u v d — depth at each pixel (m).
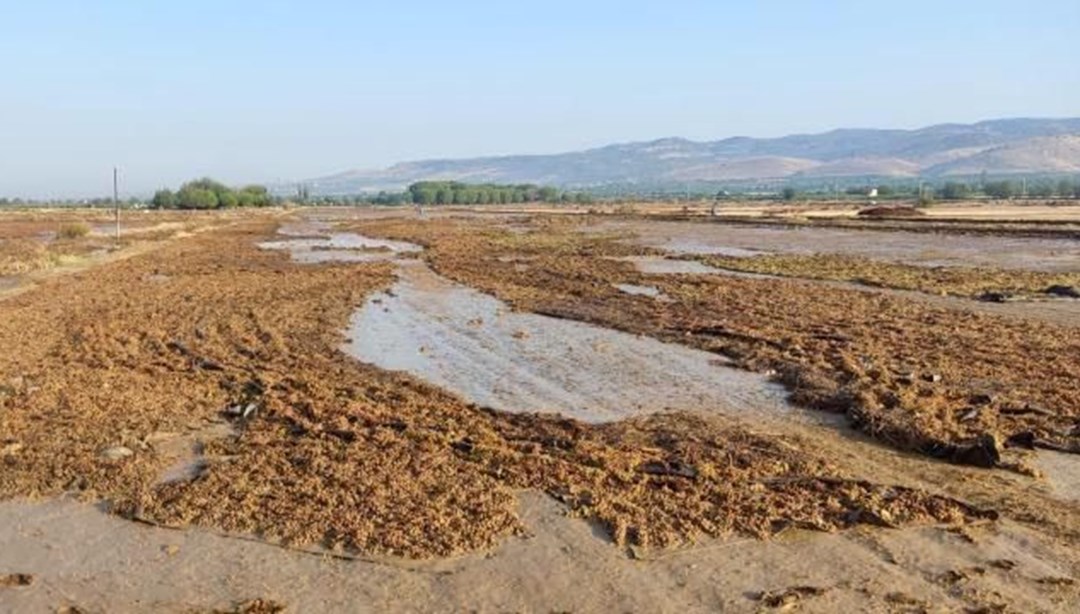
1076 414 12.04
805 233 53.38
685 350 17.48
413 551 8.19
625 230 62.19
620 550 8.22
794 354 16.33
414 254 44.28
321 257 42.56
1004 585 7.41
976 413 11.93
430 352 17.81
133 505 9.33
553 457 10.57
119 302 25.25
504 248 46.44
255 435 11.45
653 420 12.24
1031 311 21.45
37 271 34.56
